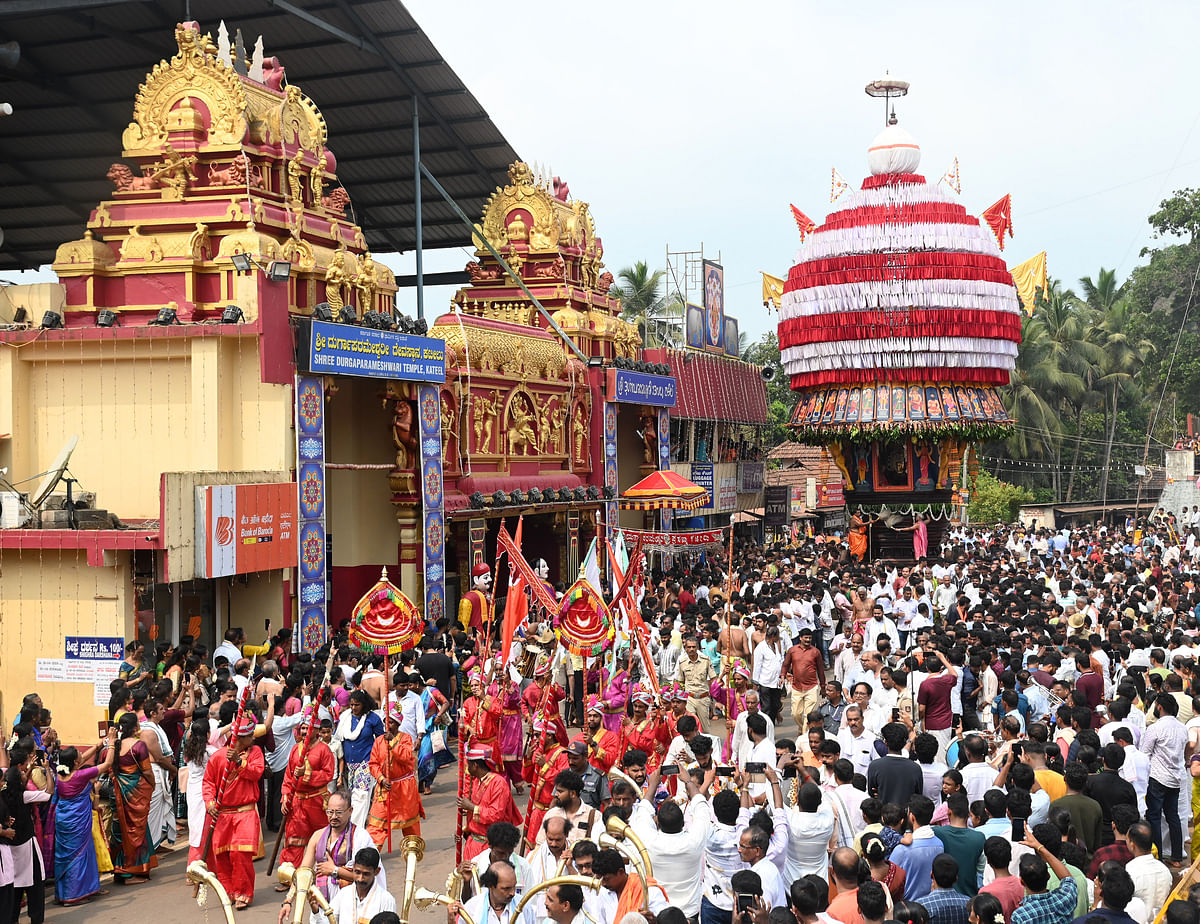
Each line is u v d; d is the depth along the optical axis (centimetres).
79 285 2212
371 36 3003
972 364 3956
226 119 2205
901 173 4119
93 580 1748
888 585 2700
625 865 877
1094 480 7538
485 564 2728
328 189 2552
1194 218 7531
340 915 860
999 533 5106
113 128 3381
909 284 3922
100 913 1217
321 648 1777
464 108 3338
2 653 1775
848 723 1277
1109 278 7875
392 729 1314
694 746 1075
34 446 2169
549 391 3166
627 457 3831
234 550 1861
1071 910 826
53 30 2878
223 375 2091
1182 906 739
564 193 3612
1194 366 7425
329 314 2147
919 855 914
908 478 4169
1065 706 1306
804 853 977
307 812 1256
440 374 2492
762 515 4556
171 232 2208
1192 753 1297
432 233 4234
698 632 1969
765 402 4775
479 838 1123
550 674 1852
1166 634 2034
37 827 1220
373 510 2586
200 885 814
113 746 1305
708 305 4353
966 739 1148
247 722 1236
